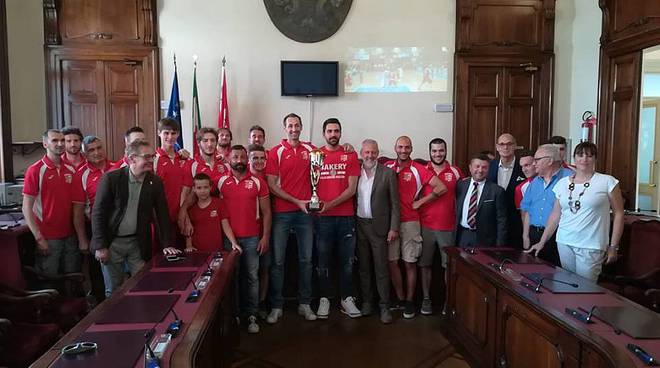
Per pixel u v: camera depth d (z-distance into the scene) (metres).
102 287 4.05
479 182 3.80
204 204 3.53
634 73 5.10
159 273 2.62
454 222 4.04
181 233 3.52
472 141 6.45
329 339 3.57
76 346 1.65
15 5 5.84
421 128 6.42
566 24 6.38
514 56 6.36
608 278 3.55
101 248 2.99
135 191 3.04
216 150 4.14
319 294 4.19
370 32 6.30
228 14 6.17
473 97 6.42
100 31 6.05
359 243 4.00
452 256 3.40
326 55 6.29
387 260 3.91
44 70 6.01
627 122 5.21
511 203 3.98
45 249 3.41
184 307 2.09
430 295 4.25
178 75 6.17
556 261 3.48
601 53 5.61
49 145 3.43
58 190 3.47
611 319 2.01
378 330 3.75
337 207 3.89
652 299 2.91
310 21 6.21
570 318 2.04
